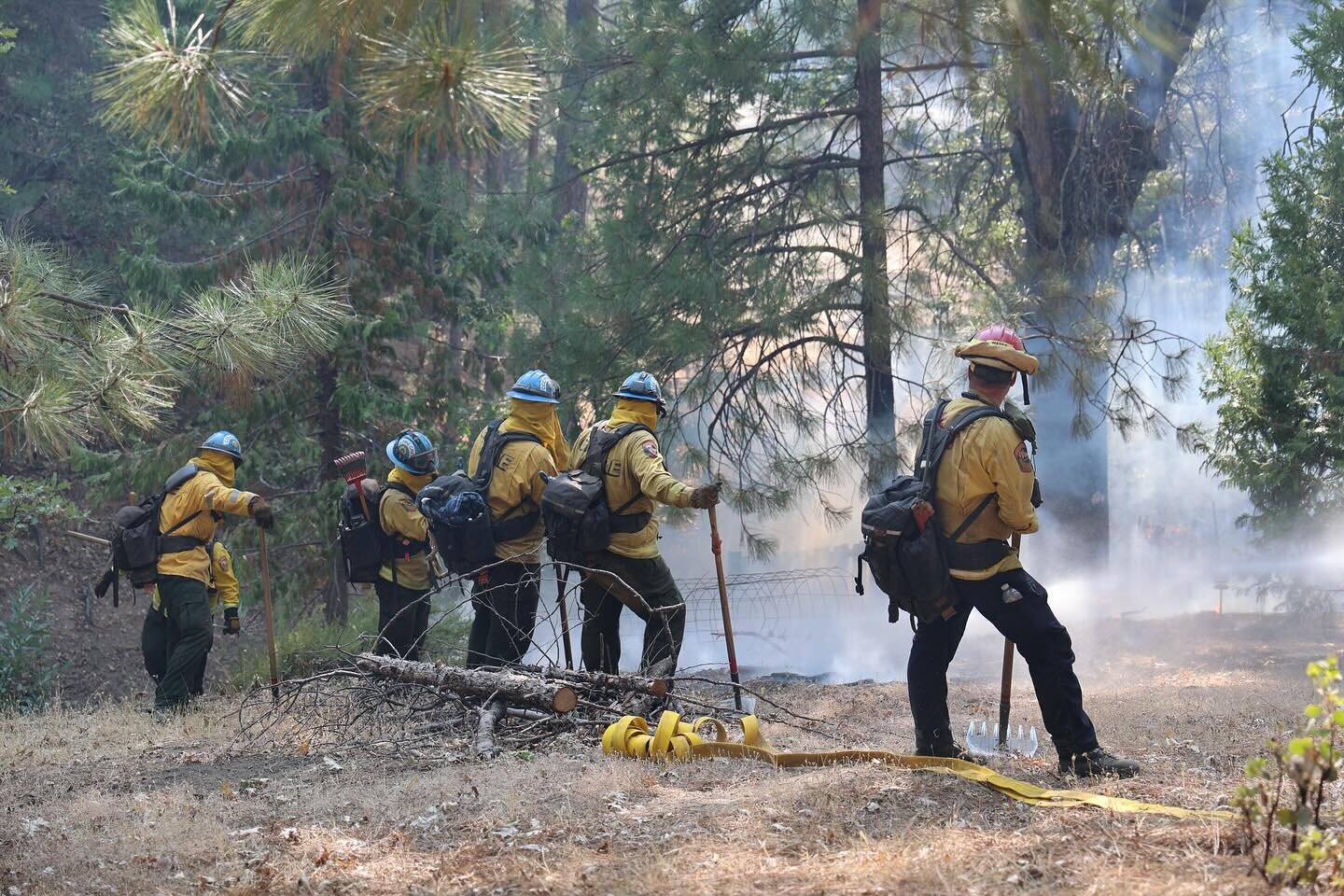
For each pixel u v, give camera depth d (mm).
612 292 12211
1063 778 4695
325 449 12898
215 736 6711
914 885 3219
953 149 15555
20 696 12039
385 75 3678
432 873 3650
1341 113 11719
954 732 6438
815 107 13758
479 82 3697
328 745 6031
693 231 12914
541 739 5832
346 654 6664
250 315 6648
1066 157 13242
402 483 8289
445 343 13578
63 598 15383
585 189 16844
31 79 17078
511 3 3902
